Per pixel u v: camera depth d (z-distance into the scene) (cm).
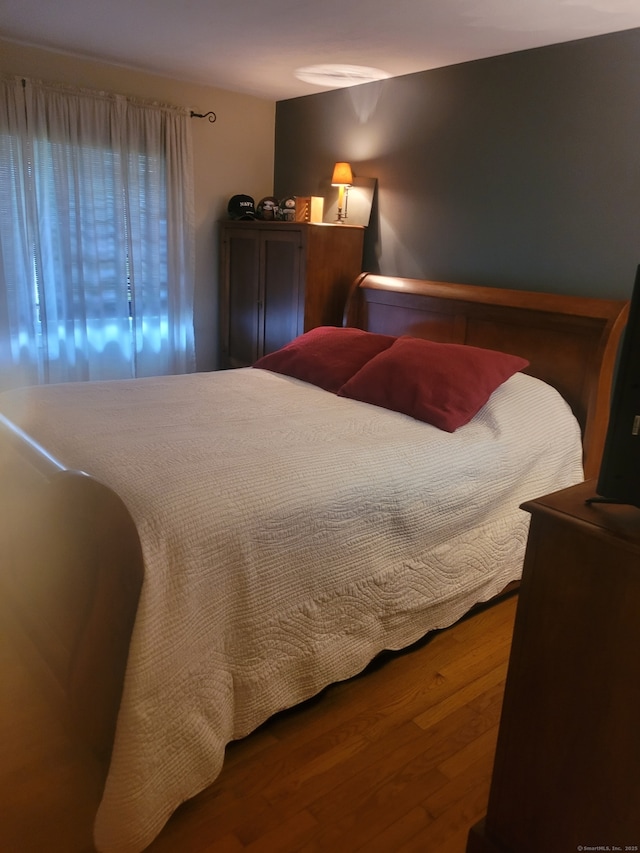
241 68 369
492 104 316
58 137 364
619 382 115
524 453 249
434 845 153
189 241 429
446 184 343
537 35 278
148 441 205
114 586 148
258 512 171
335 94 404
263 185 464
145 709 140
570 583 124
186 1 266
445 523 220
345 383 296
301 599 182
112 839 138
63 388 272
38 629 187
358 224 393
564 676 127
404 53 316
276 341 408
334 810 161
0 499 217
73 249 385
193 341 448
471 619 247
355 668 200
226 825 155
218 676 163
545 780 133
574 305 278
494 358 275
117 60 368
